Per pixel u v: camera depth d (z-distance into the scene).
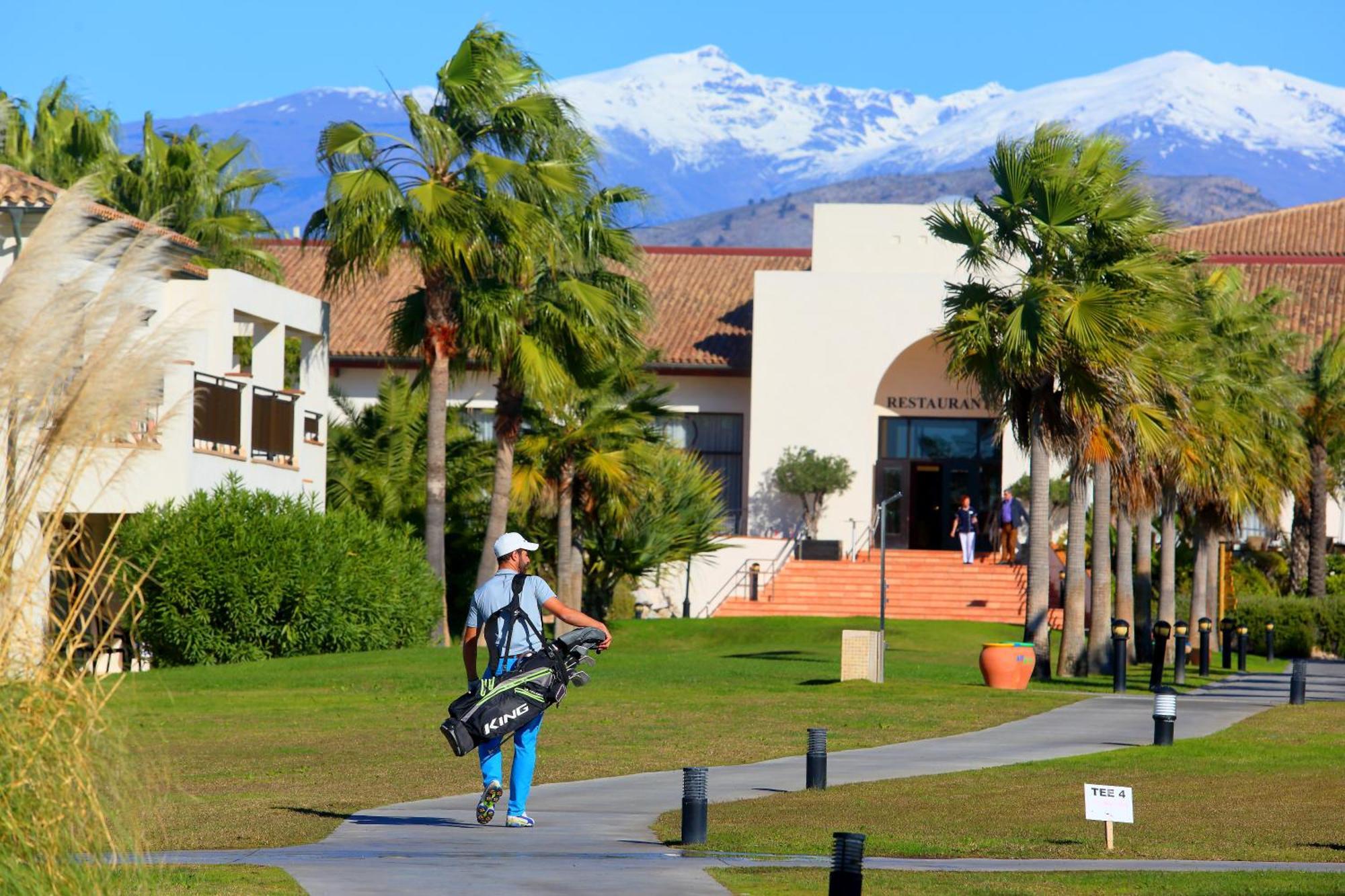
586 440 99.88
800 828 32.31
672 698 62.78
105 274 23.98
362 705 59.88
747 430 138.00
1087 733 51.66
